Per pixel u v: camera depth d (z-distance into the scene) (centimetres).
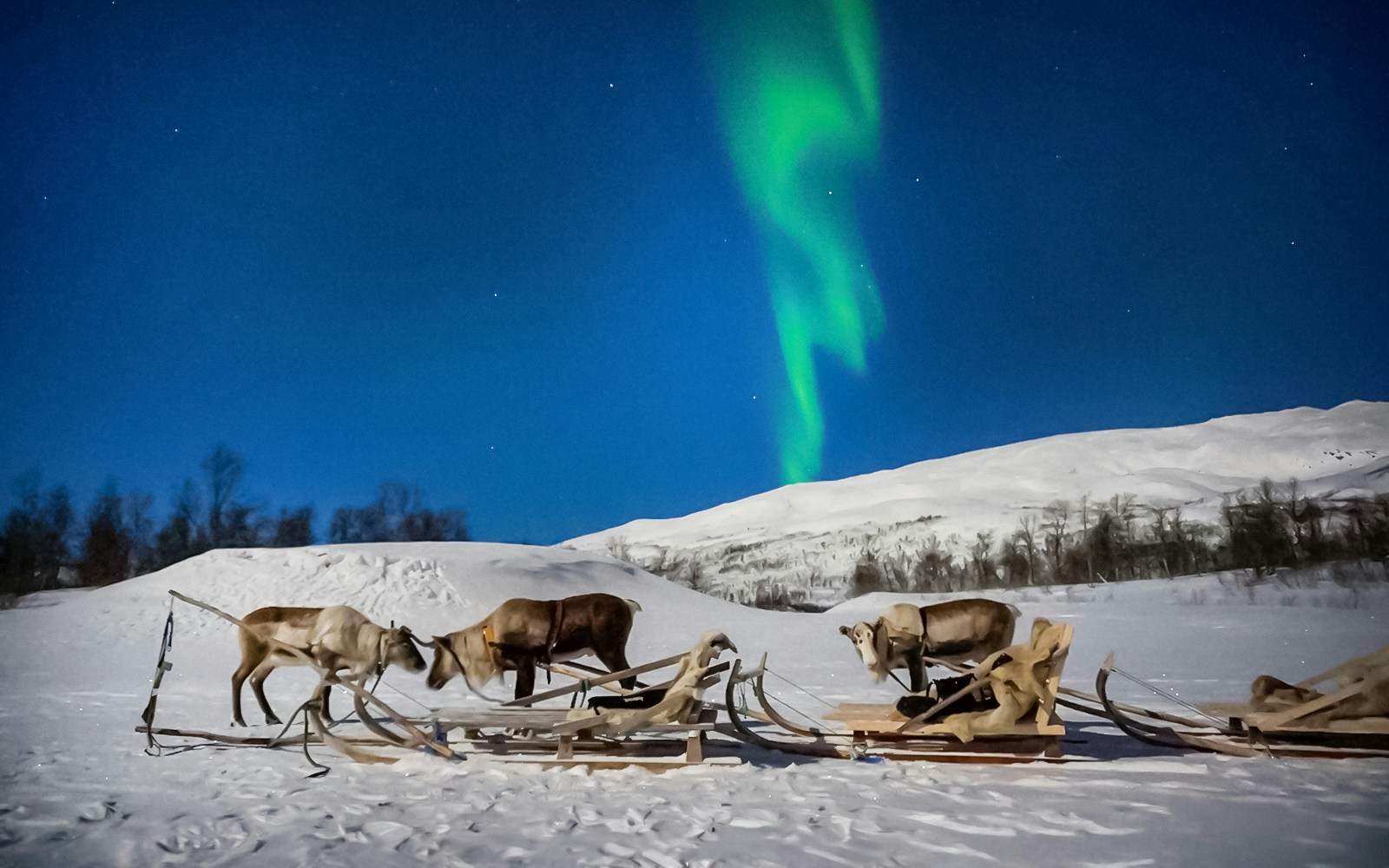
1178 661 1894
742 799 691
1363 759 797
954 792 705
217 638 2783
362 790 742
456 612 3328
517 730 950
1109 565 8400
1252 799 669
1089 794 693
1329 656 1961
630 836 598
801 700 1393
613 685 995
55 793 736
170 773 818
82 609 3098
